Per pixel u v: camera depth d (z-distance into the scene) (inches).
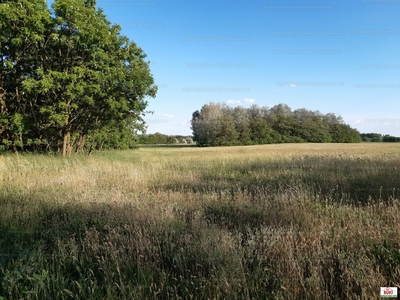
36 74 670.5
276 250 135.9
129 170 431.8
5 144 685.9
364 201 241.0
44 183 317.4
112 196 253.4
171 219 190.7
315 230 159.8
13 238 166.2
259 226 177.3
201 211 214.5
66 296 112.6
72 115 695.1
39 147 766.5
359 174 359.3
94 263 135.6
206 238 149.3
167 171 450.3
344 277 117.2
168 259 138.3
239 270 121.0
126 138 1233.4
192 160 705.6
